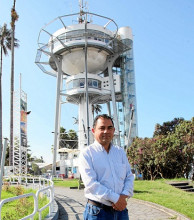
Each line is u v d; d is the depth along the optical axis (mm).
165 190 17703
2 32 44125
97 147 3561
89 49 45500
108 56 49469
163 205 11258
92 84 46844
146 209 11258
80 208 11734
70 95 47750
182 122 31375
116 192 3424
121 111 52125
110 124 3631
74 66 47875
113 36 48062
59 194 17984
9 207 12375
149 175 33500
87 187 3348
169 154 28844
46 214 9000
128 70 52156
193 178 30078
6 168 34500
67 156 53281
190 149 28281
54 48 46594
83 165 3451
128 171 3744
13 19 40719
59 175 45938
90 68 48875
